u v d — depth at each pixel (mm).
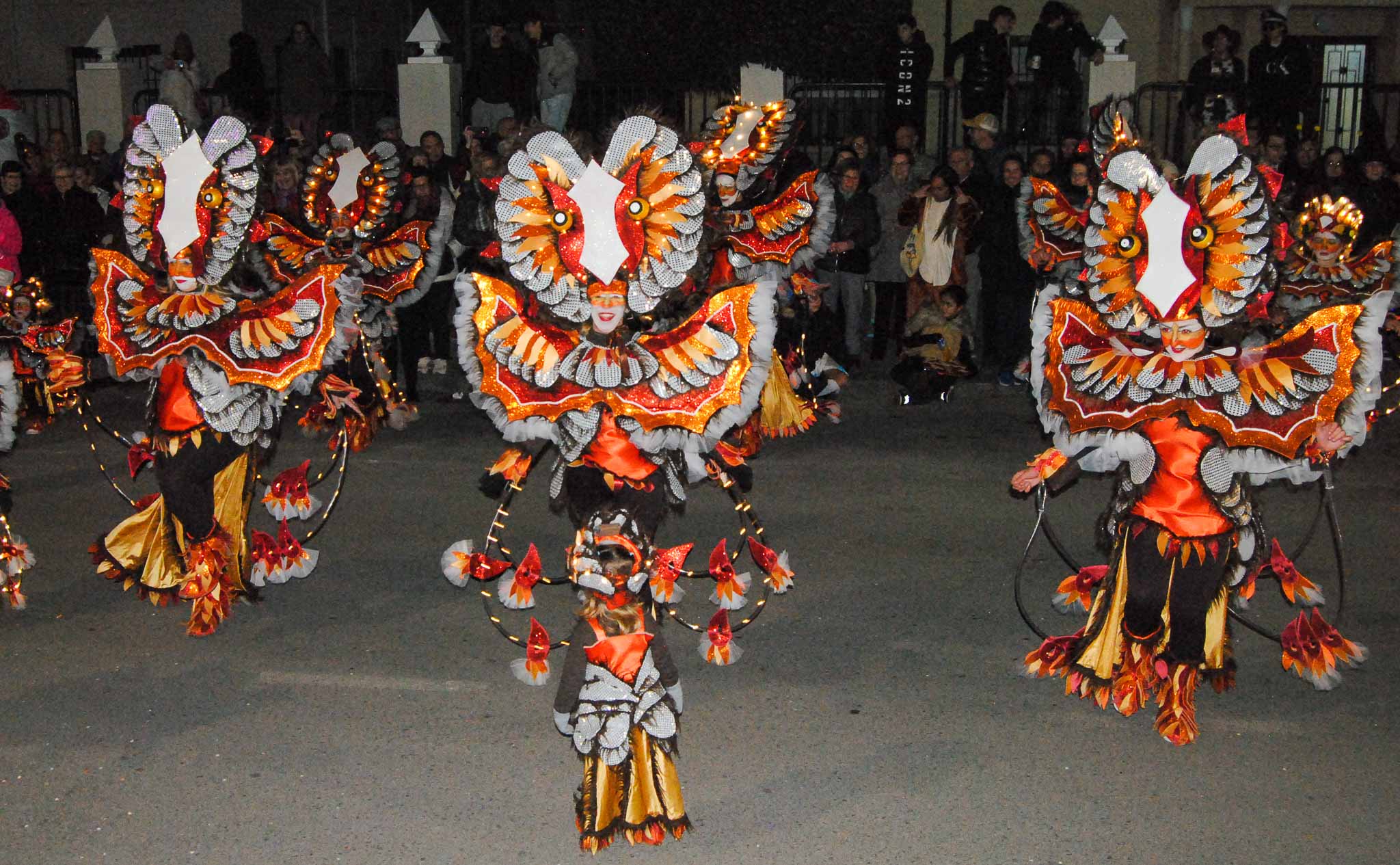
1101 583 5656
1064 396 5523
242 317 6426
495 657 6215
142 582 6703
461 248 11914
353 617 6703
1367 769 5078
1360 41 17750
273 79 19297
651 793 4559
